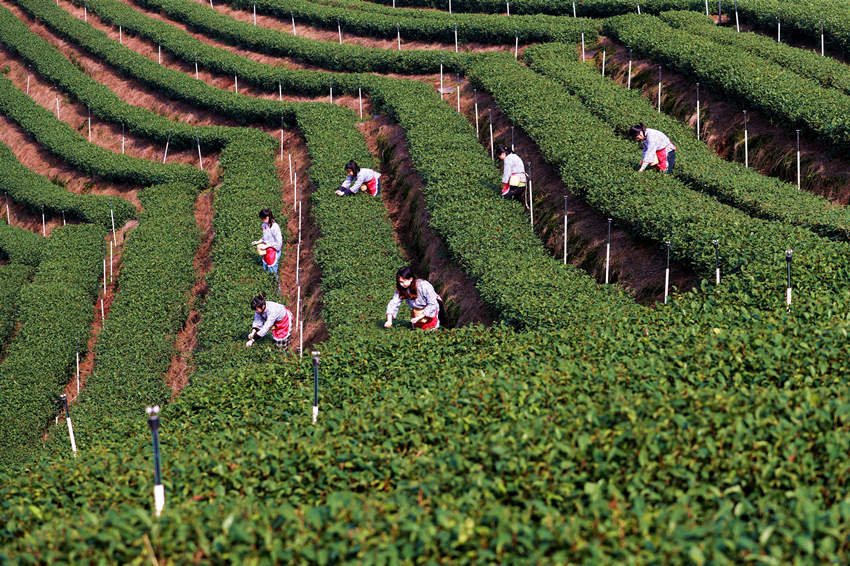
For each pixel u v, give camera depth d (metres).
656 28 33.78
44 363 27.27
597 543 7.71
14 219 41.56
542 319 17.98
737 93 26.81
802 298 14.78
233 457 11.53
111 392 24.06
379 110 37.00
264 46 46.09
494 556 7.80
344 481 10.44
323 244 26.78
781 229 18.80
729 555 7.60
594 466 9.41
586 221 23.69
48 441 21.62
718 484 8.90
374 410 12.38
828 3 32.62
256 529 8.55
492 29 39.25
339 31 45.34
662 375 11.84
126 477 11.56
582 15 40.72
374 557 7.88
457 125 32.22
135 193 39.16
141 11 56.88
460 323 22.19
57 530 9.20
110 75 49.34
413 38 42.59
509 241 23.41
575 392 11.76
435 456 10.58
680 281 19.53
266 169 35.84
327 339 23.86
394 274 24.94
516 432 10.29
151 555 8.33
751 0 34.00
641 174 23.44
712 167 24.00
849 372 11.30
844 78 26.64
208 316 25.69
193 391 17.58
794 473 8.84
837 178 22.88
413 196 29.59
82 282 32.47
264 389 16.48
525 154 28.98
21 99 49.09
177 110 44.09
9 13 58.62
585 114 29.20
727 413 9.86
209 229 34.38
